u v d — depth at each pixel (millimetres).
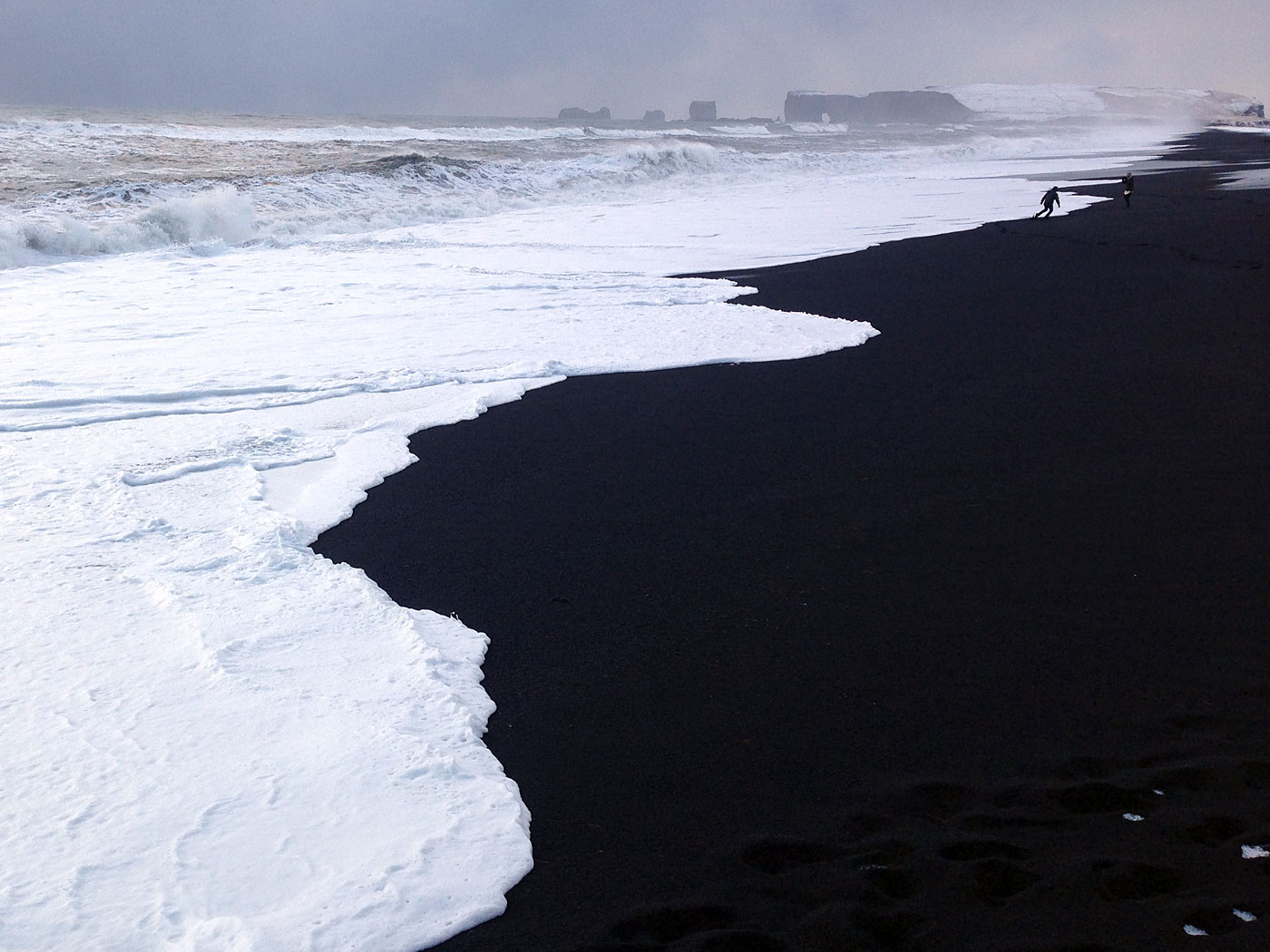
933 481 6902
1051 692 4227
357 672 4254
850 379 9641
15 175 26578
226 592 5000
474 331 11742
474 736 3842
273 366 10047
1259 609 4961
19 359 10109
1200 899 2922
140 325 11891
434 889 2975
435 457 7512
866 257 17672
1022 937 2789
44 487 6516
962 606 5062
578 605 5148
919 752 3791
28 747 3582
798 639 4746
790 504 6527
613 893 3029
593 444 7801
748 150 61500
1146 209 24297
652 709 4152
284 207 25234
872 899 2963
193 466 7008
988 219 23375
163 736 3684
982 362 10211
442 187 30266
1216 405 8562
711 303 13438
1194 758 3699
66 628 4520
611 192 32969
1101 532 5973
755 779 3637
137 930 2719
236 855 3057
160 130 44031
